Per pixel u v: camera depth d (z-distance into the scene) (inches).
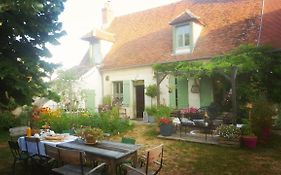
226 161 280.8
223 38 537.6
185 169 258.5
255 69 447.8
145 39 693.9
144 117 574.6
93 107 680.4
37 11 234.2
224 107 486.3
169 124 416.5
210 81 526.6
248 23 537.3
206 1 674.8
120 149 199.2
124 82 663.1
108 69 685.3
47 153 204.1
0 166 269.0
